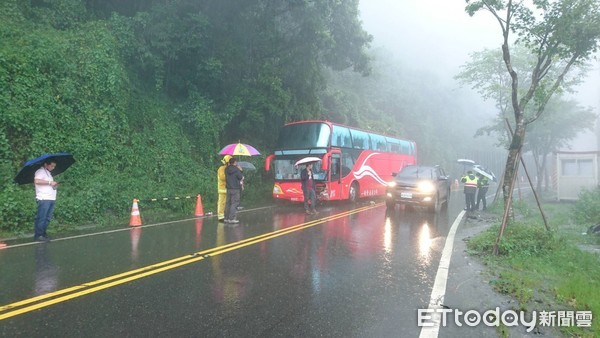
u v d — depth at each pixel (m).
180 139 16.80
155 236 9.61
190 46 16.14
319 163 16.11
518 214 14.95
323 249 8.22
